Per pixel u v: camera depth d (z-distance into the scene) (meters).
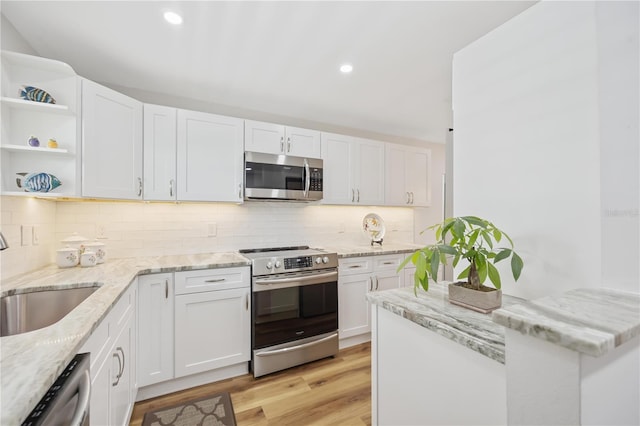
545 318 0.62
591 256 0.92
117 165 1.94
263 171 2.51
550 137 1.03
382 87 2.39
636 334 0.58
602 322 0.59
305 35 1.70
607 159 0.88
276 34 1.69
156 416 1.76
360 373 2.27
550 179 1.02
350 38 1.74
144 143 2.14
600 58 0.90
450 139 2.51
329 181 2.92
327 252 2.62
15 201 1.60
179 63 2.01
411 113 2.98
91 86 1.77
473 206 1.29
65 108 1.59
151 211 2.44
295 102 2.69
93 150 1.78
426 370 0.97
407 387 1.05
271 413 1.79
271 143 2.62
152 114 2.17
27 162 1.62
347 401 1.91
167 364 1.95
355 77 2.22
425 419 0.97
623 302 0.74
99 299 1.25
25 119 1.62
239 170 2.48
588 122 0.93
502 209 1.18
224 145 2.42
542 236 1.04
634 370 0.69
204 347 2.07
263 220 2.90
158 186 2.18
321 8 1.48
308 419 1.74
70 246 2.08
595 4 0.91
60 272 1.75
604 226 0.89
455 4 1.45
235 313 2.17
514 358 0.64
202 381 2.11
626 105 0.85
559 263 1.00
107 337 1.23
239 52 1.88
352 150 3.07
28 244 1.73
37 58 1.53
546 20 1.04
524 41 1.11
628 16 0.84
